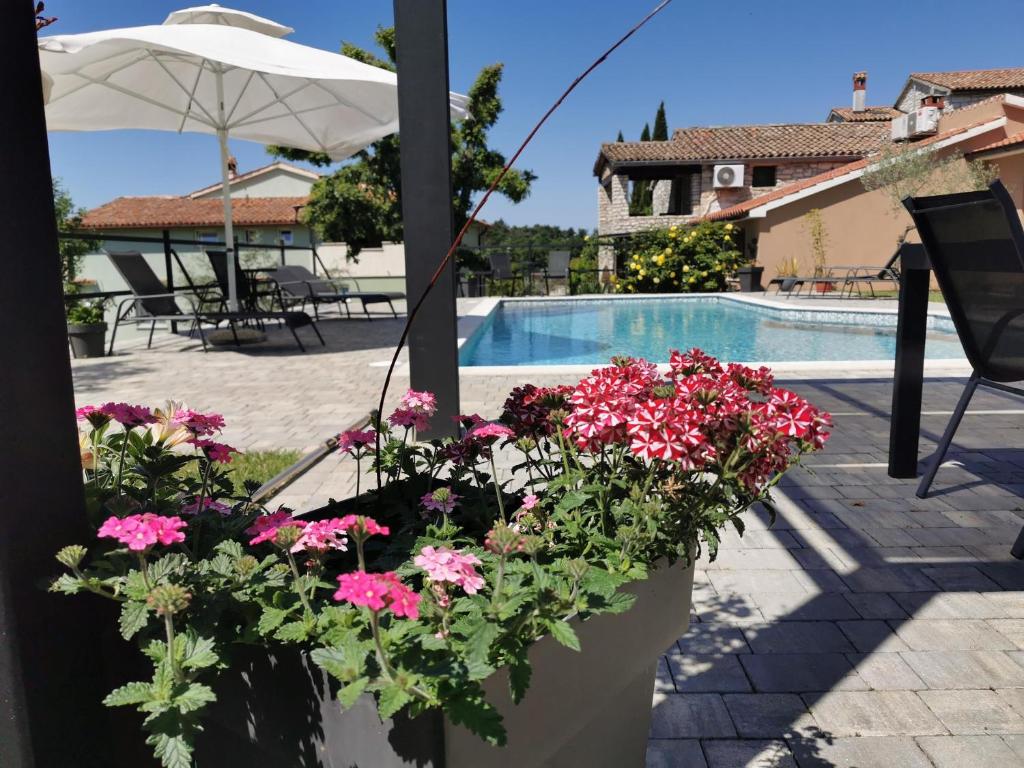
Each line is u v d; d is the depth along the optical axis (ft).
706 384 4.30
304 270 35.19
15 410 2.80
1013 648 6.27
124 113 25.62
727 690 5.78
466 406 14.90
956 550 8.23
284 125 28.09
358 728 2.74
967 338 9.51
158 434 4.36
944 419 14.08
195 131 27.84
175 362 22.09
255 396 16.62
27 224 2.84
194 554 3.52
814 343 30.32
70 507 3.05
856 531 8.78
